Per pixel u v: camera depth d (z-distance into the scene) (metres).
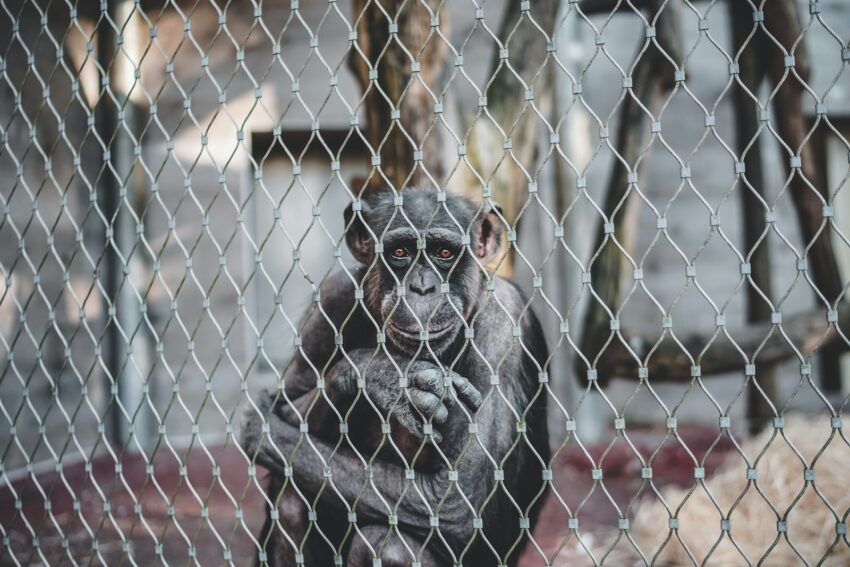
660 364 4.86
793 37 5.16
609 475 6.37
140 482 6.05
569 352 7.45
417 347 2.67
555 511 5.19
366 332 2.97
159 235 7.57
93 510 5.16
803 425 4.87
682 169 2.06
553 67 4.31
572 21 7.47
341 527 2.96
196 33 7.57
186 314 7.60
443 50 3.91
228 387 7.61
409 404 2.52
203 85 7.59
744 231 5.85
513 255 3.98
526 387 2.96
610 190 4.95
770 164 8.03
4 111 5.68
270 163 7.84
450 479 2.36
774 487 4.00
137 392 7.40
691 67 8.21
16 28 2.81
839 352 5.43
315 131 2.33
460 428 2.68
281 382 2.49
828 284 5.54
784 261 8.12
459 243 2.75
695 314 8.17
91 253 7.05
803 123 5.38
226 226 7.61
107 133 7.29
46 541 4.40
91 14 6.99
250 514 5.07
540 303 7.55
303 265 7.82
